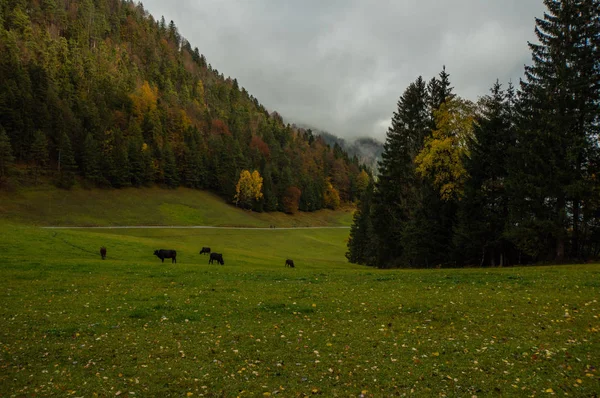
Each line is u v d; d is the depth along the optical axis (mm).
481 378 9844
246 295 20766
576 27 35281
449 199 45344
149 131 177000
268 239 122562
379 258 59875
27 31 181750
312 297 20078
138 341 12992
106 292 21281
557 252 36594
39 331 13883
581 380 9508
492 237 41250
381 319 15656
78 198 123500
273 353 11883
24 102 134375
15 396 8984
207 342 12906
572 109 35125
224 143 197500
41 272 27562
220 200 170500
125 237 64375
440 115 44031
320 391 9305
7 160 115625
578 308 15891
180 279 26641
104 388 9461
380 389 9383
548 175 35250
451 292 20453
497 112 42375
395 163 55656
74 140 139750
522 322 14461
